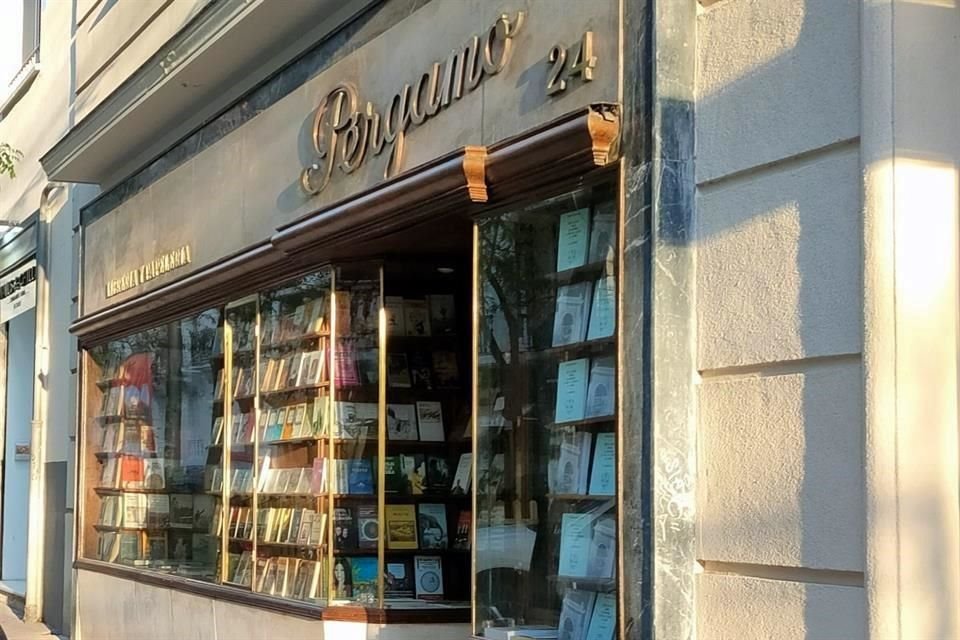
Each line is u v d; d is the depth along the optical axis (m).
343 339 7.80
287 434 8.40
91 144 10.92
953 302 3.98
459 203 6.03
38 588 13.79
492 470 6.10
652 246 4.70
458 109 6.27
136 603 10.40
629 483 4.73
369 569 7.59
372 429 7.70
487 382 6.16
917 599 3.82
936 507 3.88
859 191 4.04
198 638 9.20
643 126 4.82
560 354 5.57
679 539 4.61
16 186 15.58
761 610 4.31
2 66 16.34
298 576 8.00
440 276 7.81
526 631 5.74
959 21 4.09
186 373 10.13
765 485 4.34
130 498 11.05
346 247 7.35
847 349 4.05
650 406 4.64
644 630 4.59
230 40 8.49
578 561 5.34
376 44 7.19
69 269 13.43
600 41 5.16
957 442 3.93
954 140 4.04
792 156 4.33
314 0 7.79
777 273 4.36
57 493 13.41
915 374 3.89
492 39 6.00
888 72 3.97
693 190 4.77
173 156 10.13
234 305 9.27
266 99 8.52
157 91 9.52
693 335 4.71
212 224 9.30
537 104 5.60
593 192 5.31
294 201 8.07
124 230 11.21
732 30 4.64
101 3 12.03
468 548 7.63
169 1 10.06
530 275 5.82
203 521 9.60
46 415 14.02
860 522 3.95
